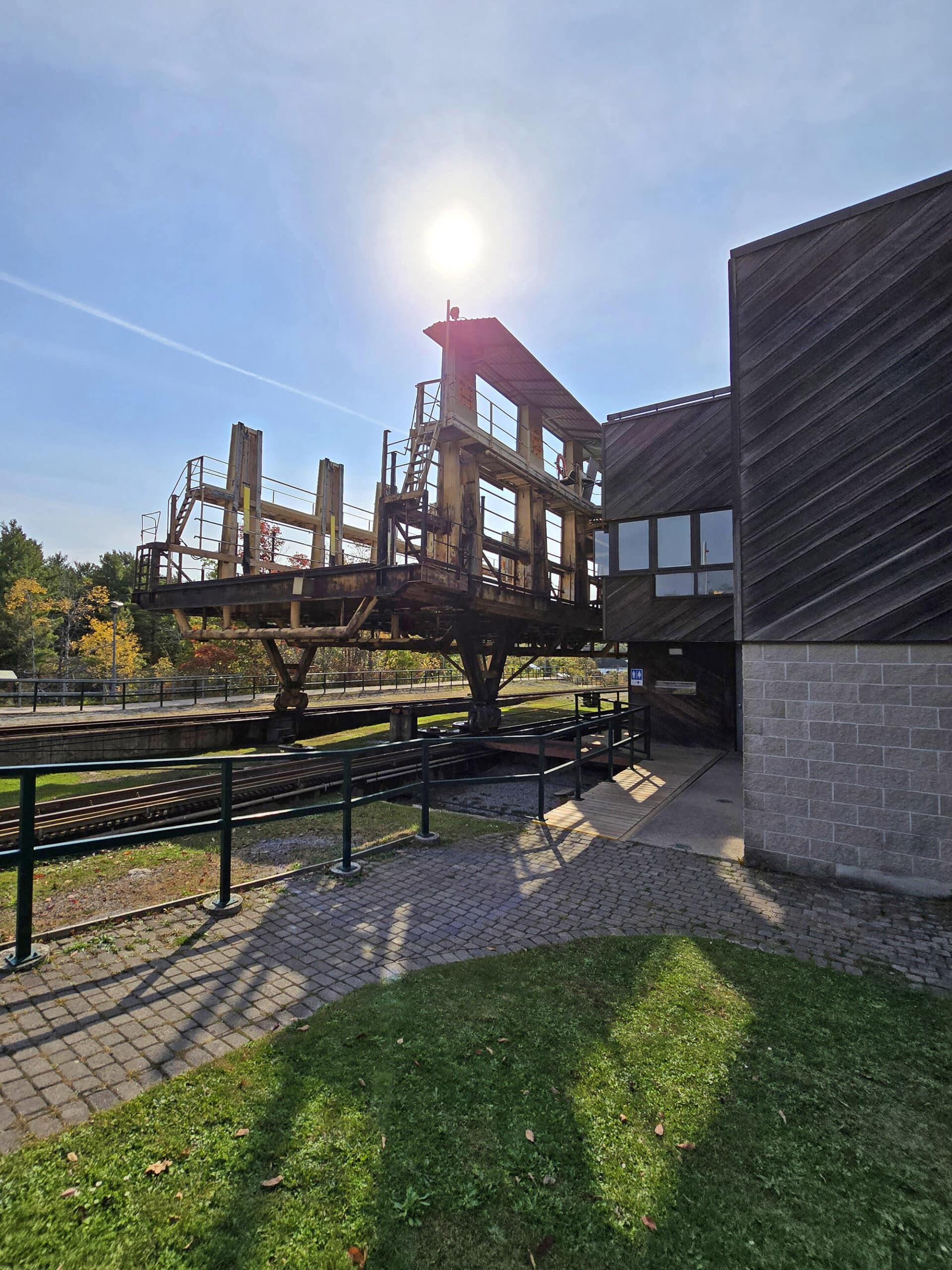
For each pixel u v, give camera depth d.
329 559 21.08
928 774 5.22
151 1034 3.07
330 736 17.41
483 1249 1.95
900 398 5.40
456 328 13.48
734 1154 2.37
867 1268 1.91
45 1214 2.04
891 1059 2.98
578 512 20.42
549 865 5.84
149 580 16.30
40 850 3.77
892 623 5.36
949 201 5.27
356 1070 2.80
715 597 13.12
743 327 6.27
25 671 44.31
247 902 4.78
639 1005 3.41
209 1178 2.20
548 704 25.25
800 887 5.37
